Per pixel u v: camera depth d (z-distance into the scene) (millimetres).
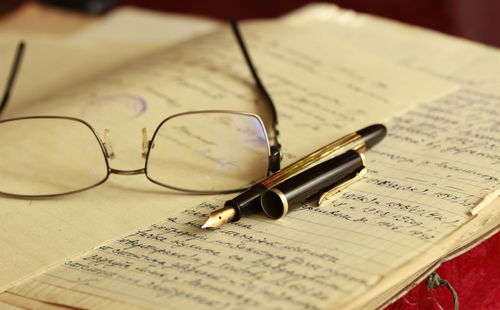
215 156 533
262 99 577
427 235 471
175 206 509
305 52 623
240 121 535
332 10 689
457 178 505
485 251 506
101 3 752
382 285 449
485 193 492
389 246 467
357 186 508
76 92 599
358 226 481
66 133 558
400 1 804
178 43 657
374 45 640
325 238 476
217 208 506
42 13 750
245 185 519
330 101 574
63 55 683
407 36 650
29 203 517
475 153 522
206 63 613
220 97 580
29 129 562
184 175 525
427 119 555
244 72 604
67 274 474
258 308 444
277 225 488
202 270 467
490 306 488
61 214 508
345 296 445
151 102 577
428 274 471
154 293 457
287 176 500
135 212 506
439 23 768
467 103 568
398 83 587
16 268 479
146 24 728
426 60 620
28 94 634
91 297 460
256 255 471
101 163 539
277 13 864
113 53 680
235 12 875
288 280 456
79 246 488
